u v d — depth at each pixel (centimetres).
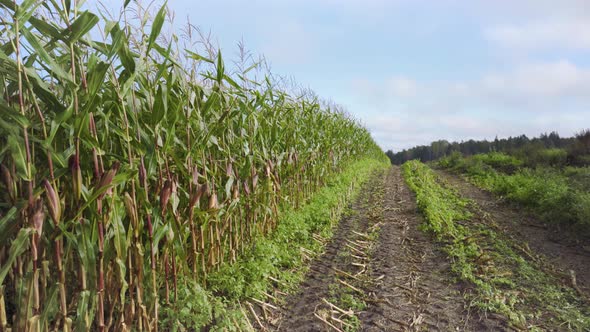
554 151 1565
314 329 353
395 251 590
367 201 1001
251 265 429
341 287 448
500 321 370
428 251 587
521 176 1145
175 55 322
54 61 222
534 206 841
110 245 259
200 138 351
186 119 328
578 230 654
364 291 441
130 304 267
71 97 228
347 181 1087
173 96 316
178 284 354
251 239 494
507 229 698
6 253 249
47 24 211
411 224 758
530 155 1656
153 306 289
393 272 502
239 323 340
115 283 277
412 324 366
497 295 418
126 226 288
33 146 221
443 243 620
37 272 216
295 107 670
